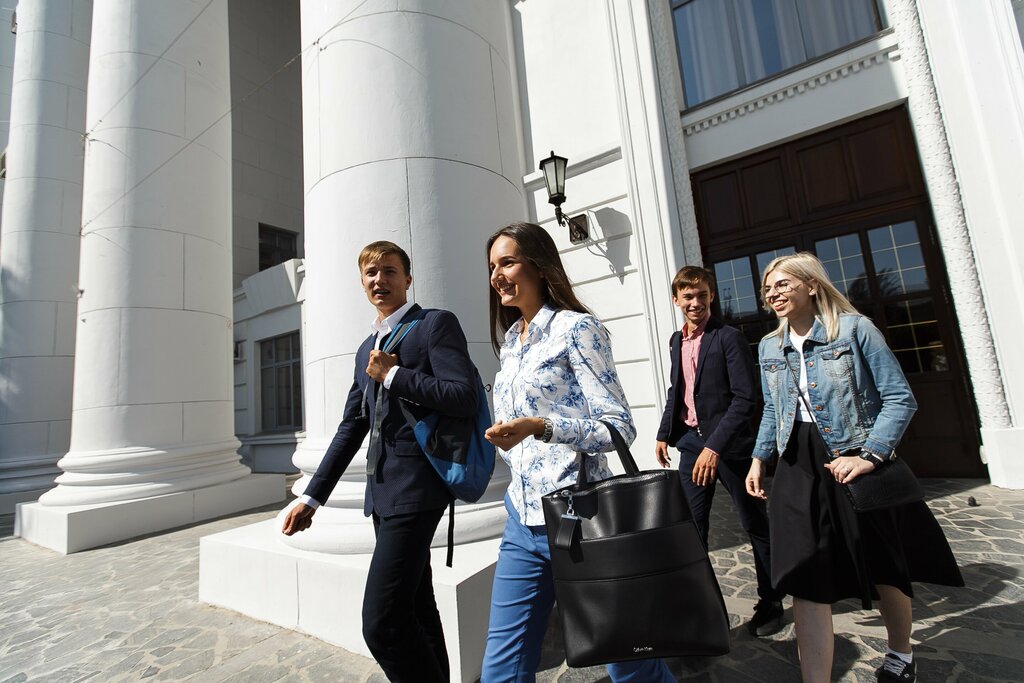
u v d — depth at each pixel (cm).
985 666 186
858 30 521
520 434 113
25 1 861
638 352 519
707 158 565
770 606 232
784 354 187
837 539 165
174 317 579
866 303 498
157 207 584
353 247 288
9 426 754
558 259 144
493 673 132
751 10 574
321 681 215
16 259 788
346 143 301
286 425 939
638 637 103
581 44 593
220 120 670
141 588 358
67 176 829
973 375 441
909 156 483
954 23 448
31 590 374
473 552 244
